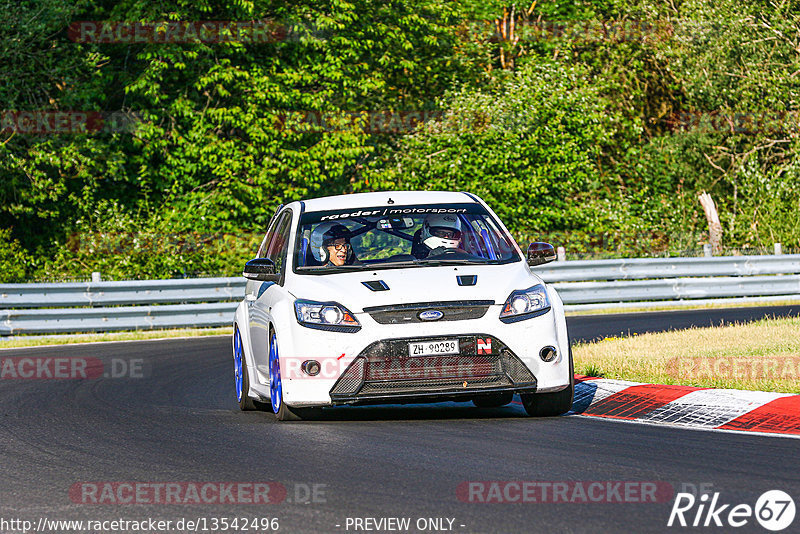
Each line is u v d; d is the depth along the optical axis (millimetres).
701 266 90500
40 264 104625
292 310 32281
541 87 120688
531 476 23562
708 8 131750
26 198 102062
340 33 115875
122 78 110875
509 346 31219
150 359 57812
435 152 118625
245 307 38438
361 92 119000
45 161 101312
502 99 119250
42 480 25359
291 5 114562
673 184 138250
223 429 32438
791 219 125000
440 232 35344
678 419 31578
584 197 126625
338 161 111312
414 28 128125
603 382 36281
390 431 30672
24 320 73625
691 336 53031
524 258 34688
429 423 32250
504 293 31859
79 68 107562
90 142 104250
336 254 34344
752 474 23125
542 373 31562
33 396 42844
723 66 131625
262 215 110750
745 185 131500
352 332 31250
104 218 106625
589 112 123375
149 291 78625
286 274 34156
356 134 112500
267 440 29828
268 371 34312
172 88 111938
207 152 108562
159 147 108750
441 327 31094
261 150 109625
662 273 89875
